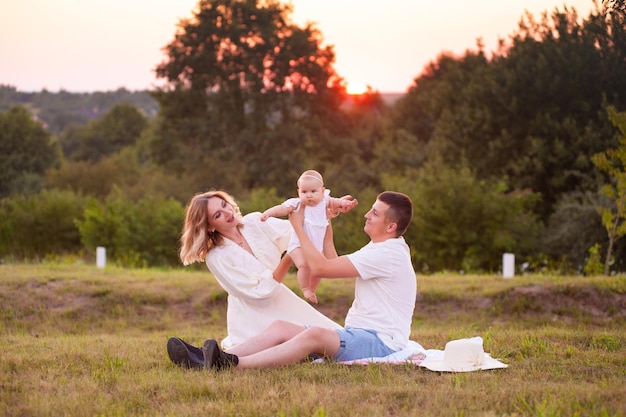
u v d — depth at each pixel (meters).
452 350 5.82
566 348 6.83
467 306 11.22
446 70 50.47
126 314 10.90
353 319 6.17
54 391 5.12
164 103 48.94
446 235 19.95
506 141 28.34
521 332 8.30
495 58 30.97
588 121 26.50
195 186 44.25
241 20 49.22
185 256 6.29
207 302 11.36
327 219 6.22
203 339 8.29
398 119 51.28
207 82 48.69
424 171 23.14
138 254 19.95
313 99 50.50
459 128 30.94
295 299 6.32
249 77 47.53
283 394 4.93
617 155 13.86
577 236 19.83
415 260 20.52
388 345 6.02
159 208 21.36
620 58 15.52
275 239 6.43
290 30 50.31
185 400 4.91
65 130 81.94
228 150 48.47
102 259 14.78
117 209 21.61
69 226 24.23
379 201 6.12
